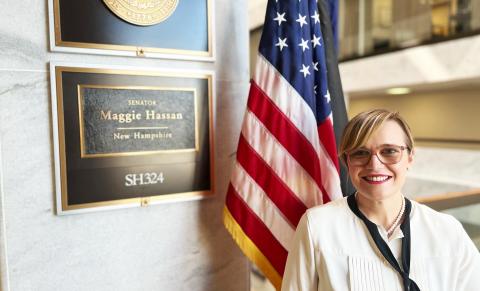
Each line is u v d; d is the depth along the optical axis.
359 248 1.41
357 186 1.42
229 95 2.17
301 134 1.88
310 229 1.48
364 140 1.35
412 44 6.32
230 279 2.23
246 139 1.91
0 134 1.65
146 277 1.99
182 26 1.99
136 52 1.88
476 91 7.54
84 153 1.79
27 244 1.72
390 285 1.33
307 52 1.94
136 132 1.90
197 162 2.06
